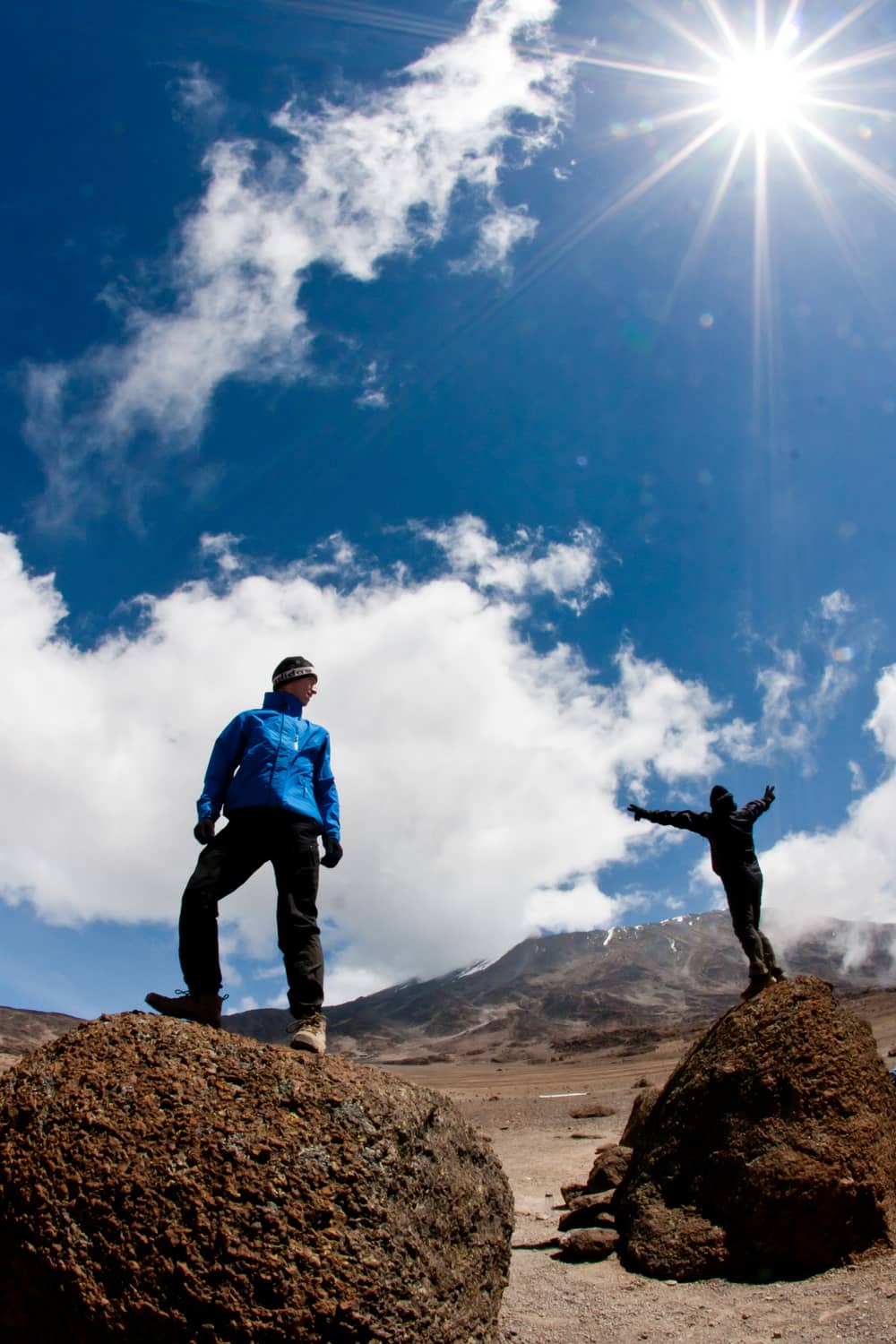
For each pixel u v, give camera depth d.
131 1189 3.89
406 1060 88.38
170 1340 3.65
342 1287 3.82
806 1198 6.66
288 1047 4.80
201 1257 3.76
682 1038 61.50
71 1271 3.72
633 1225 7.36
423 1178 4.34
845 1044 7.36
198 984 5.00
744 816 9.03
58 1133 4.05
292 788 5.45
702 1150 7.38
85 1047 4.38
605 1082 36.03
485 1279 4.57
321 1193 4.01
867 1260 6.46
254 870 5.46
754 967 8.46
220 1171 3.96
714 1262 6.77
